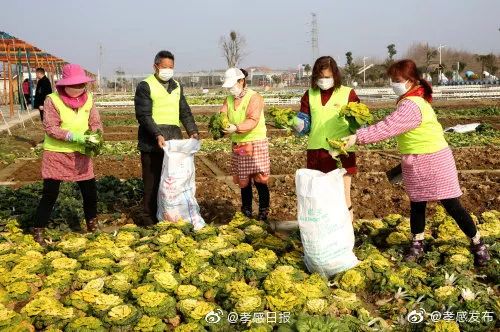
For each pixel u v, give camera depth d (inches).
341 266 209.8
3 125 953.5
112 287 198.4
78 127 266.7
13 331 167.9
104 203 330.6
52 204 268.2
